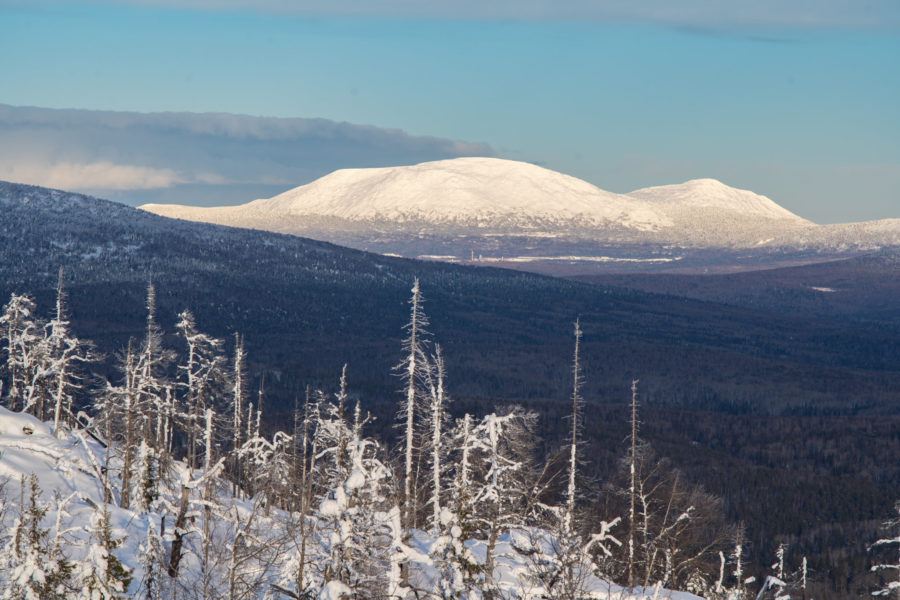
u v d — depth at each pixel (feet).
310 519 184.75
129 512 256.11
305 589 172.04
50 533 190.70
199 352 358.23
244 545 180.86
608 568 232.94
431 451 253.65
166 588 190.70
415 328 255.70
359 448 184.14
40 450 286.05
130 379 295.28
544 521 198.08
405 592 173.06
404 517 220.02
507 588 190.70
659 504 290.35
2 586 169.89
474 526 172.24
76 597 167.94
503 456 209.67
